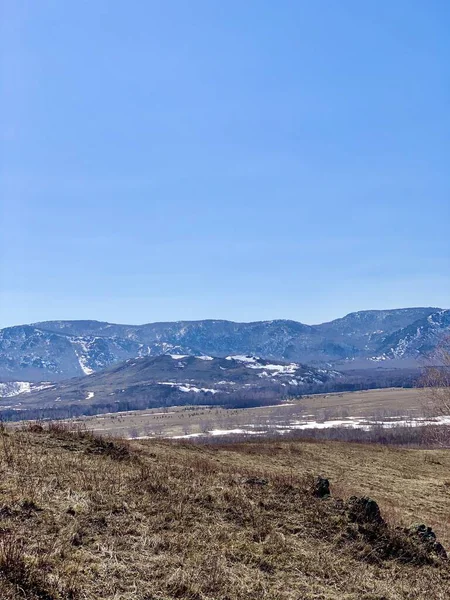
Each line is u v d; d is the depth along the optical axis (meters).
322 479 15.88
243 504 13.12
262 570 10.09
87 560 8.72
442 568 12.33
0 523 9.23
